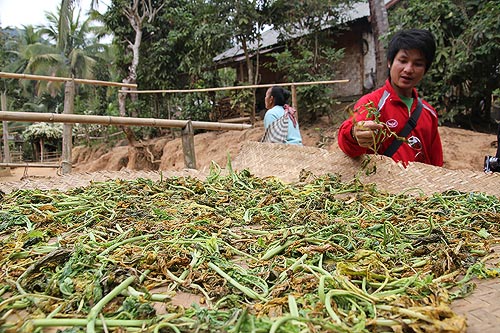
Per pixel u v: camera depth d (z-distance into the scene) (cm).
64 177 357
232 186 321
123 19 1593
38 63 2497
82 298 125
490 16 715
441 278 134
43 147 2298
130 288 132
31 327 107
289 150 377
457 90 833
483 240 176
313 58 1070
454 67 753
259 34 1115
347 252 165
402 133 305
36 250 171
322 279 125
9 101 2673
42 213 234
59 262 153
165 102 1536
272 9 1086
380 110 303
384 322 104
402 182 293
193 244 174
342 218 220
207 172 395
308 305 118
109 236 193
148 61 1497
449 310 104
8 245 177
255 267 155
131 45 1557
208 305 125
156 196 290
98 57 2664
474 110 864
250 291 130
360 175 310
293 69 1006
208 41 1147
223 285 135
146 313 116
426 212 225
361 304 118
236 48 1395
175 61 1472
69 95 652
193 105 1345
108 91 2508
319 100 1004
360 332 101
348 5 1067
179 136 1341
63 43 1745
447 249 149
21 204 261
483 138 716
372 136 274
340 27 1090
